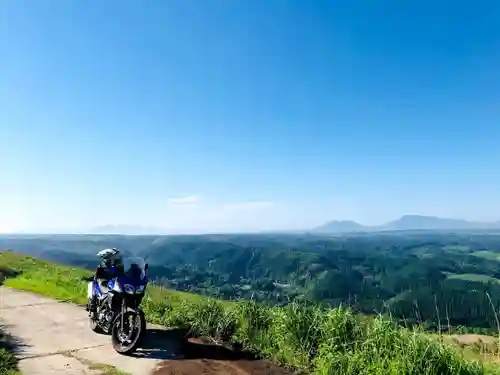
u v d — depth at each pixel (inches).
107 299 321.4
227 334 320.2
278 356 275.3
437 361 214.4
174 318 363.3
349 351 243.6
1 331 348.2
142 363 272.1
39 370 258.1
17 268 738.8
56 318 398.3
